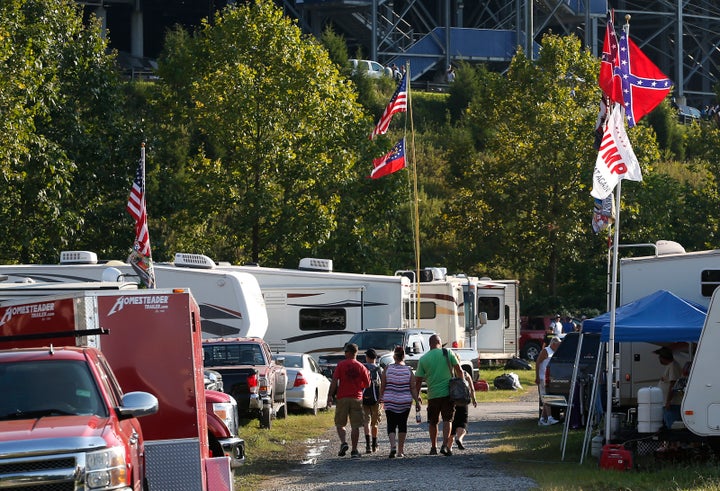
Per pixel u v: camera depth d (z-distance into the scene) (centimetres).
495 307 8675
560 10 17275
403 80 6862
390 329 5966
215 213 7888
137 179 4250
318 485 2888
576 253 10350
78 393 1881
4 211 6488
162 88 8425
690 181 13975
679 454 3206
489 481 2877
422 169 13250
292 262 8306
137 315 2234
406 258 11044
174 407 2217
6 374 1903
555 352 4381
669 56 18900
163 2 16412
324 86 7900
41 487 1648
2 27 5584
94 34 7694
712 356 2991
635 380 3856
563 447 3384
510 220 10325
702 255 3666
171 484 2186
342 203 8138
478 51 16738
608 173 3231
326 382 5462
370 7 15750
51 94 6334
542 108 10150
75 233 7238
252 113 7644
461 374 3550
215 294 5653
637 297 3747
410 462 3378
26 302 2241
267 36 7781
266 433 4209
